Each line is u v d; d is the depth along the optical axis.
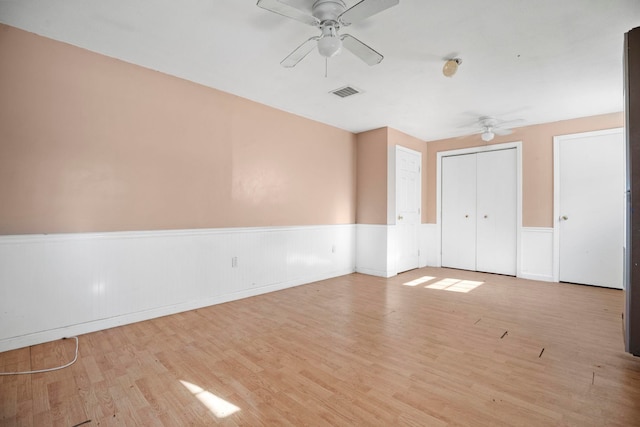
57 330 2.49
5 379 1.91
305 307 3.36
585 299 3.67
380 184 5.00
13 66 2.34
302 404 1.69
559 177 4.52
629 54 1.98
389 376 1.97
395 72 3.03
